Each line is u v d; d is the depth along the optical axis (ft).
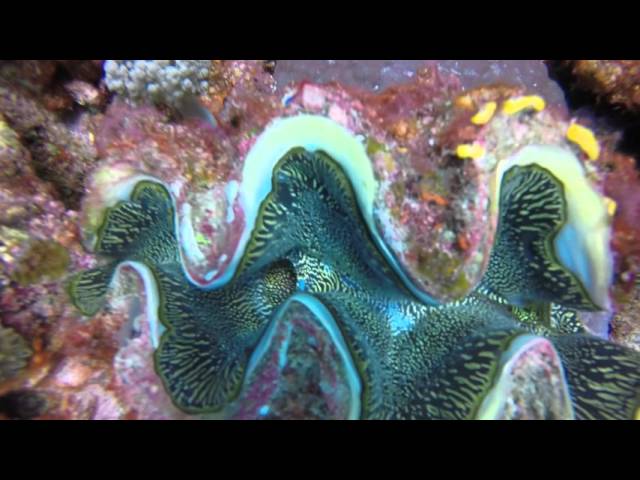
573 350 0.92
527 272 0.95
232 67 0.99
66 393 0.97
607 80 0.98
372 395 0.82
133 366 0.88
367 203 0.81
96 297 1.02
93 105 1.17
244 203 0.89
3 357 0.97
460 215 0.79
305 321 0.85
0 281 1.01
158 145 1.00
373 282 0.95
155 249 1.07
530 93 0.82
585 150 0.85
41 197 1.11
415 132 0.83
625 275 0.95
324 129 0.83
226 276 0.92
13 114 1.11
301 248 1.01
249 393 0.86
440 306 0.95
